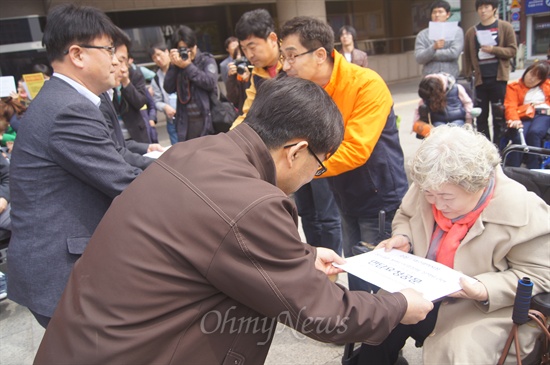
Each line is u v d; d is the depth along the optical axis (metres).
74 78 1.72
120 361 0.96
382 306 1.18
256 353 1.17
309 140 1.15
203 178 1.03
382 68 14.15
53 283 1.62
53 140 1.57
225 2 10.79
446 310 1.59
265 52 2.75
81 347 0.98
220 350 1.08
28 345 2.75
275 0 11.53
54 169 1.61
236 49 5.78
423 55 5.41
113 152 1.66
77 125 1.58
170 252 0.98
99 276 1.02
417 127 4.60
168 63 5.62
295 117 1.12
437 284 1.41
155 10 9.95
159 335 0.98
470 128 1.55
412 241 1.81
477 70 5.49
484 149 1.45
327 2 12.86
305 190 3.00
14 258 1.65
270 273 1.00
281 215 1.01
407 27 14.73
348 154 2.09
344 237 2.68
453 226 1.61
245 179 1.04
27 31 8.45
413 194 1.88
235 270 0.97
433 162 1.43
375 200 2.33
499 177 1.58
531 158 4.16
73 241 1.63
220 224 0.97
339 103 2.15
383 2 14.05
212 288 1.02
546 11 11.24
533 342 1.50
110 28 1.75
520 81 4.68
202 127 4.30
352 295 1.15
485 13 5.30
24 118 1.64
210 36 10.84
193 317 1.02
